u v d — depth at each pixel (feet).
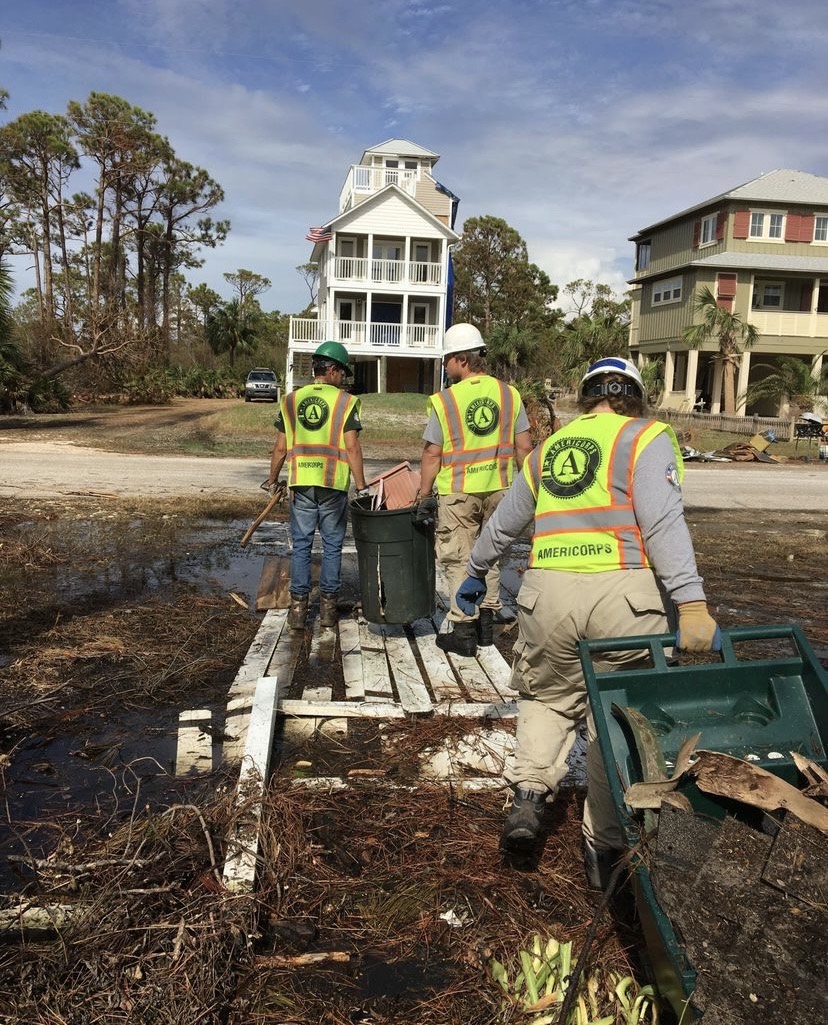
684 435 76.07
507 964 7.83
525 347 155.63
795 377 99.40
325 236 111.55
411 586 16.71
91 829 9.77
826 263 107.65
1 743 12.16
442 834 9.98
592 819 8.63
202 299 252.42
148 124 151.64
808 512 41.65
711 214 109.09
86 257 163.43
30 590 20.61
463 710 13.58
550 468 8.66
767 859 6.57
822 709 7.70
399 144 137.39
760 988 5.78
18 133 134.82
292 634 17.61
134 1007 6.95
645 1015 7.22
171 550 26.13
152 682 14.65
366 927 8.34
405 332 112.88
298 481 17.56
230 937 7.77
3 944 7.75
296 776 11.33
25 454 52.06
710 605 22.04
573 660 8.58
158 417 94.68
